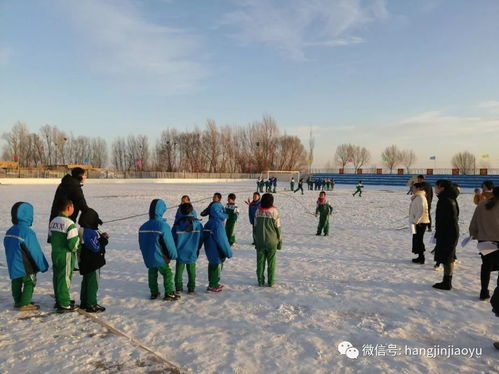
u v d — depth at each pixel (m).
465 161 108.81
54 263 5.84
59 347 4.68
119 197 30.78
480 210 6.54
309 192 42.66
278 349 4.70
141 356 4.46
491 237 6.38
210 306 6.27
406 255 10.42
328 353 4.61
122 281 7.69
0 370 4.14
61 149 87.62
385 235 14.00
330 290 7.14
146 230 6.48
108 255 10.08
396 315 5.90
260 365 4.31
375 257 10.15
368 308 6.21
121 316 5.80
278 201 29.41
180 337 5.05
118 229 14.53
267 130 89.75
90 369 4.16
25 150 82.69
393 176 72.50
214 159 90.06
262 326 5.43
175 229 6.91
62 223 5.80
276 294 6.90
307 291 7.08
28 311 5.92
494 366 4.37
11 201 25.75
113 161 95.94
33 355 4.48
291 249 11.17
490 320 5.73
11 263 5.84
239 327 5.39
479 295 6.91
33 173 62.25
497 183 62.81
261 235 7.27
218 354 4.56
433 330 5.35
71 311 5.91
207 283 7.67
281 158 89.81
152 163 94.19
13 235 5.85
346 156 123.19
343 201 29.91
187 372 4.14
